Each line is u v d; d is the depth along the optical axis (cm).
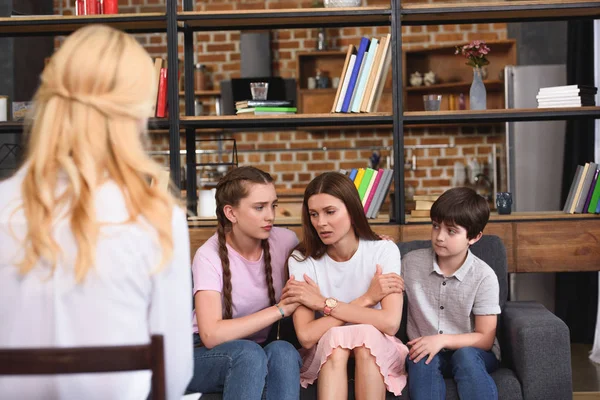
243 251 249
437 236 248
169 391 126
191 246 319
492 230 316
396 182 317
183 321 125
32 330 115
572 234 316
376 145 627
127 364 115
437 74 618
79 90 118
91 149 117
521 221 317
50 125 117
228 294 241
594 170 326
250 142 634
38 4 590
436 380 230
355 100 322
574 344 432
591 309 433
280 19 331
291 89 621
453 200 245
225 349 220
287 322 261
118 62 119
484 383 223
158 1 641
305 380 236
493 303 246
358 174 326
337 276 247
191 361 129
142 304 119
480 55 341
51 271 114
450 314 254
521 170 497
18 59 554
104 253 114
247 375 213
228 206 244
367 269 247
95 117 118
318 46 631
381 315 232
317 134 630
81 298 115
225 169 612
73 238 114
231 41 647
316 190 241
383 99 607
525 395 233
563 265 317
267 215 242
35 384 116
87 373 114
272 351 223
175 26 321
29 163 119
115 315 116
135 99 121
